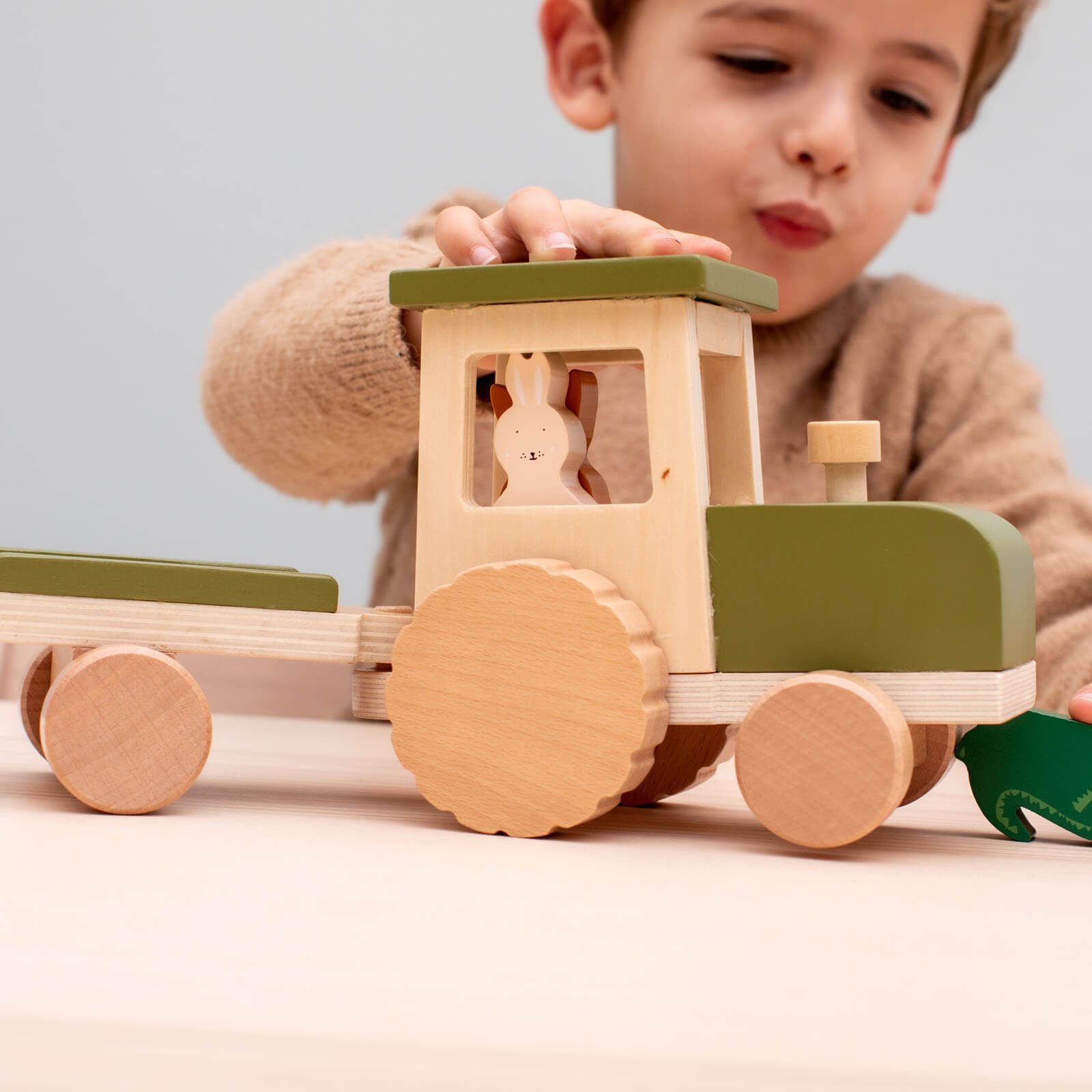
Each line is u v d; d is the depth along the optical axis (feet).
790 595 1.62
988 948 1.07
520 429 1.78
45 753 1.61
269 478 3.84
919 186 3.67
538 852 1.47
